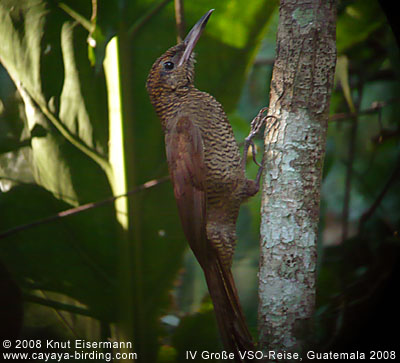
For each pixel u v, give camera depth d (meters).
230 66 7.84
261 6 7.56
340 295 6.84
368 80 8.49
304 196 5.50
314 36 5.45
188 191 6.84
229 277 7.04
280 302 5.45
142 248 7.47
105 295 7.43
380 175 8.81
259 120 7.34
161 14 7.48
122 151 7.32
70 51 7.41
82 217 7.43
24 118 8.07
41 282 7.40
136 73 7.46
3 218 7.53
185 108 7.12
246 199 7.20
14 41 7.52
